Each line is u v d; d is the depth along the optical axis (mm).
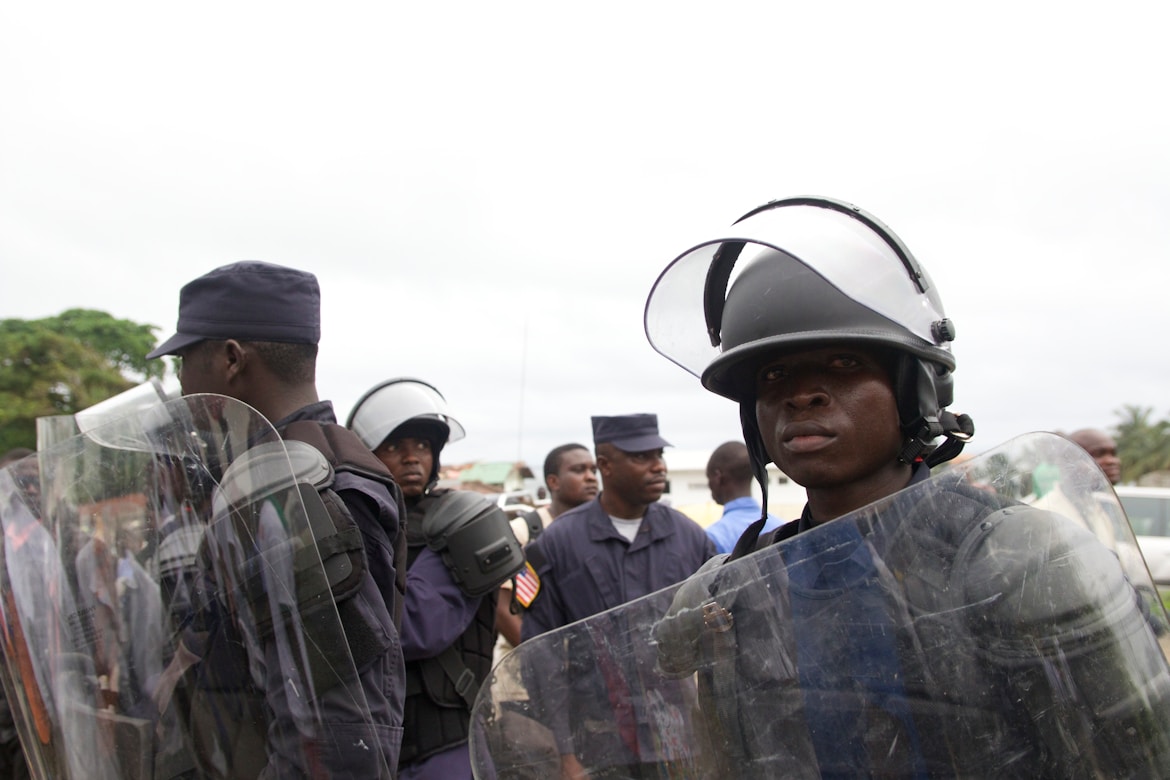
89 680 1271
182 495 1304
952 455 1327
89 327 32531
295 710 1265
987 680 944
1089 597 937
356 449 1753
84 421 1375
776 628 1058
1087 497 997
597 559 3324
